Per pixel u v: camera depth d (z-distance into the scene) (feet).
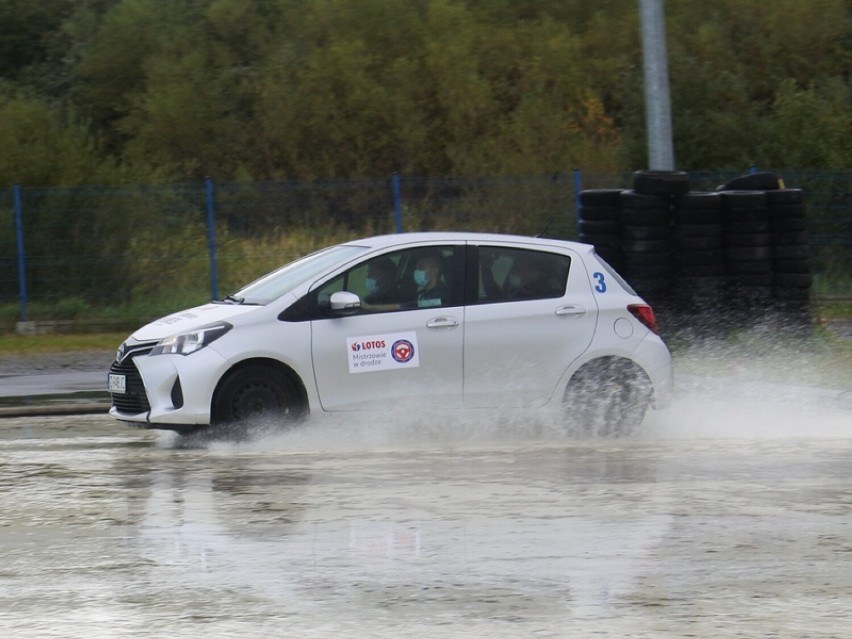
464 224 173.37
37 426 94.38
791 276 121.08
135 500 63.36
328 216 171.63
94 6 319.27
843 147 218.59
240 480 68.33
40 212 166.09
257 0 296.92
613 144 234.99
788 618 43.60
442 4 268.41
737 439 83.41
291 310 80.53
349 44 252.62
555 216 174.09
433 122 247.09
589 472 70.33
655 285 120.78
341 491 65.00
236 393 79.25
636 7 294.87
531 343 83.15
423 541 54.34
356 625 42.91
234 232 169.99
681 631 42.16
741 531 55.93
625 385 84.58
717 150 223.92
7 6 311.68
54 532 56.70
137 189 168.55
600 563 50.72
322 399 80.38
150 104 257.96
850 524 57.26
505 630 42.29
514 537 55.01
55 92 296.10
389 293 82.23
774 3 288.51
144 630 42.52
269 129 249.14
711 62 278.05
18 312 165.58
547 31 278.05
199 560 51.55
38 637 41.86
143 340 81.20
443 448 79.10
